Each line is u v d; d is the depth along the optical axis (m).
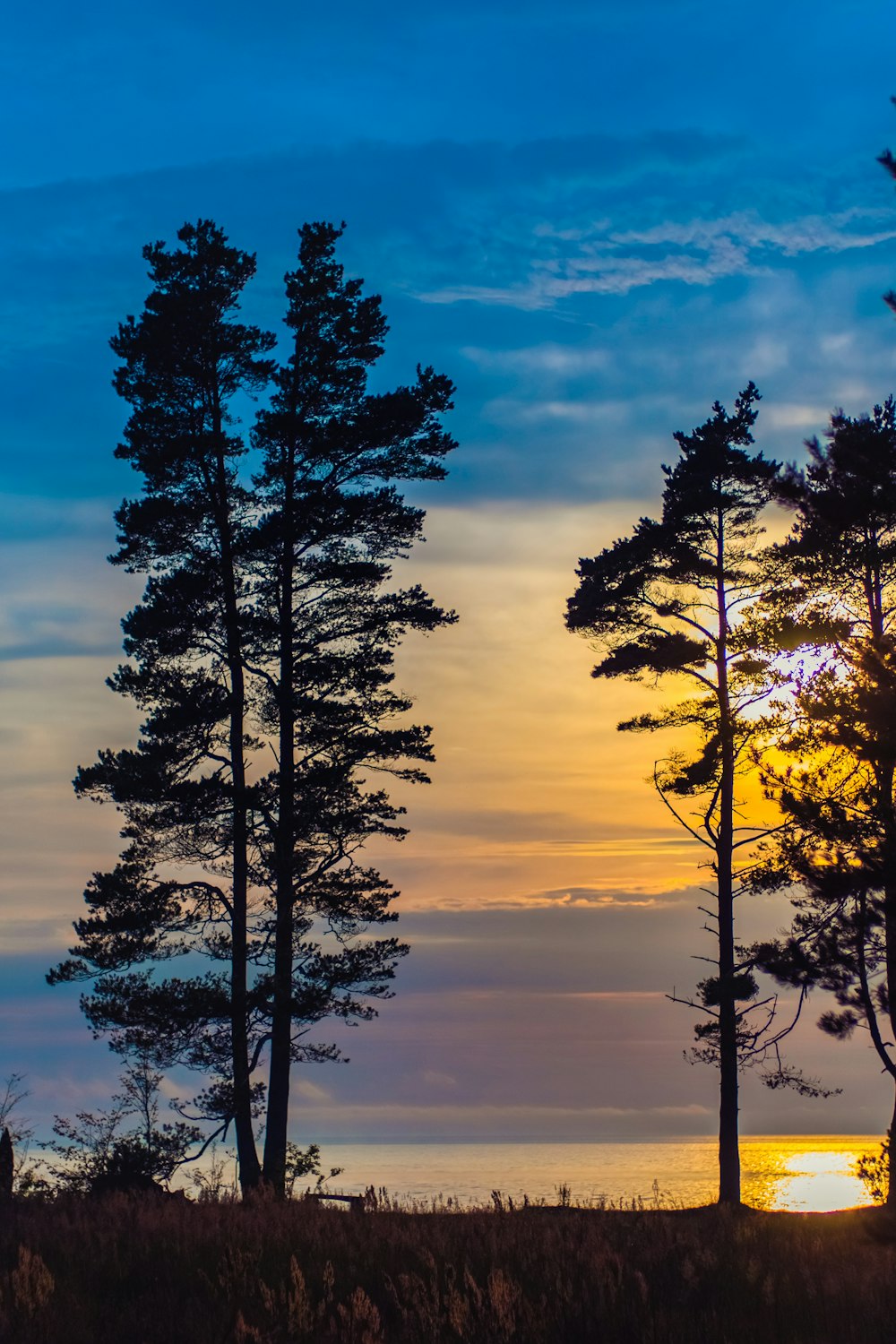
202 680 27.89
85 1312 11.14
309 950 27.53
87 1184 22.78
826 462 21.23
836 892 19.72
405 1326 10.76
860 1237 16.66
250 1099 26.33
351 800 27.92
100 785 27.44
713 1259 13.23
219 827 27.61
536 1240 14.30
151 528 28.14
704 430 31.47
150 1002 26.20
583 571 31.72
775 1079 28.09
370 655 28.17
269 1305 11.02
